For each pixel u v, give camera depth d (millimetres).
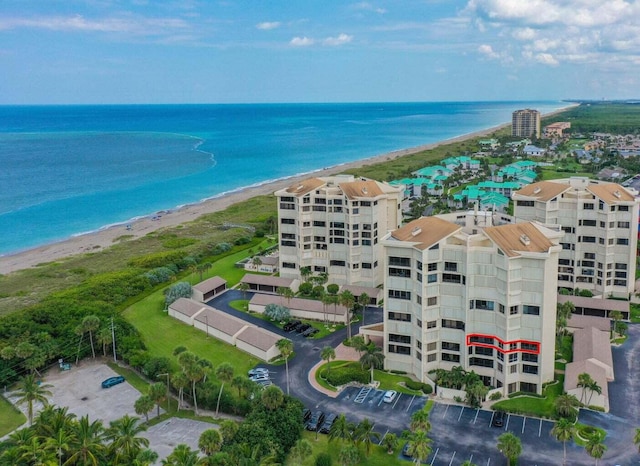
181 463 72188
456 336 107500
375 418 96875
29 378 97562
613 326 129875
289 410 90625
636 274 160500
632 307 144250
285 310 140625
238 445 80500
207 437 78812
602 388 98500
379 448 87688
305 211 161750
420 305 106938
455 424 94250
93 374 117188
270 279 161875
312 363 118375
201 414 100188
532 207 153750
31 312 130000
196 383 102688
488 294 102938
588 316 131375
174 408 102625
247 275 166000
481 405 99562
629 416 95062
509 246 100812
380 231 159625
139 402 94125
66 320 127625
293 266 168500
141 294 161375
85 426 79688
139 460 74812
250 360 120750
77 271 187000
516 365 103062
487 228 104625
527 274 99625
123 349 121000
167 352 124875
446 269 105750
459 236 105500
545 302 99875
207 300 157125
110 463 76875
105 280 164000
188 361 100000
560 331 122500
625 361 115375
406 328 111750
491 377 105312
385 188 164875
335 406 101062
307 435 92062
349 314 131875
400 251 109375
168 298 151000
